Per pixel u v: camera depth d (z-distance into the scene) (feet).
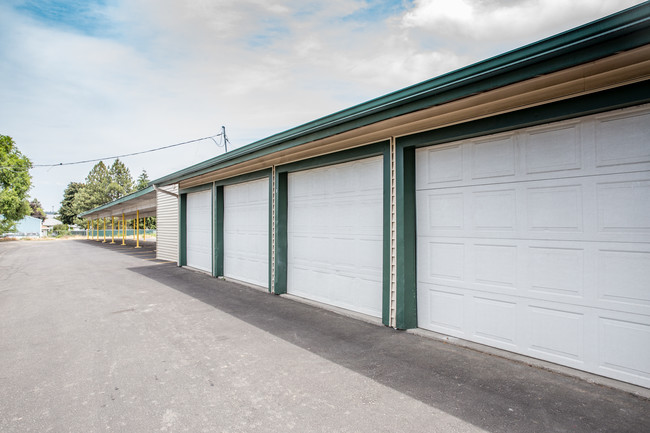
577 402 9.55
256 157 25.00
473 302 14.23
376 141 17.37
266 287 26.86
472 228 14.28
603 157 11.05
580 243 11.48
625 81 9.85
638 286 10.34
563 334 11.79
